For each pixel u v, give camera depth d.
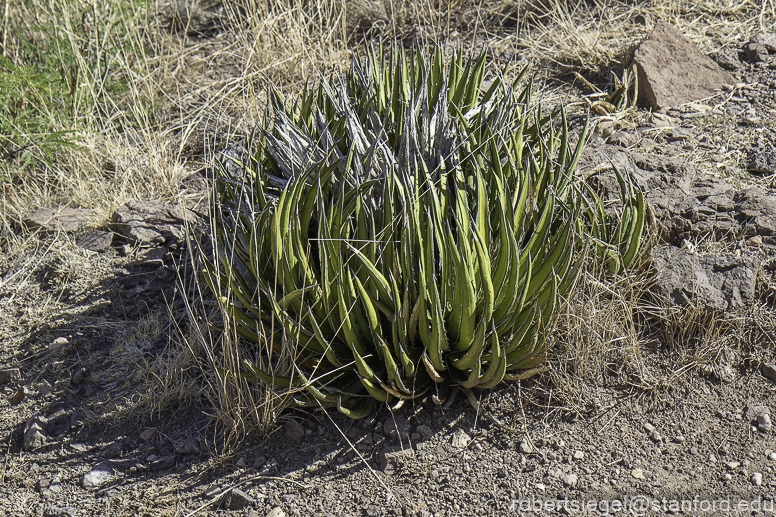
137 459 2.54
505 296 2.41
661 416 2.48
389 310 2.37
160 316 3.12
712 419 2.45
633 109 3.90
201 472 2.46
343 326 2.32
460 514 2.24
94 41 4.65
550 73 4.41
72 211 3.79
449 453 2.42
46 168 4.04
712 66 4.06
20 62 4.52
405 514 2.26
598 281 2.72
